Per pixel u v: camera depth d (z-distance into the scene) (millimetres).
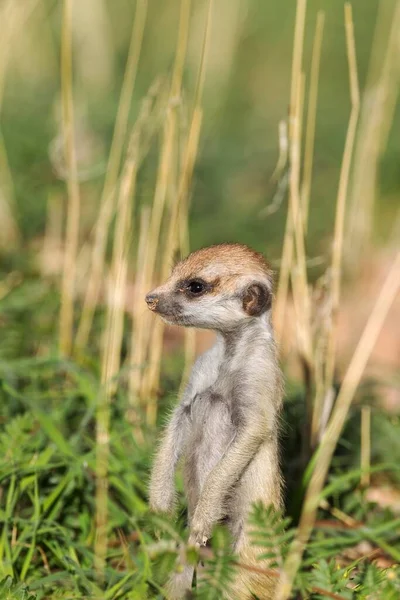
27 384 15312
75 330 17266
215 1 29469
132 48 17094
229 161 24766
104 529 12211
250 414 11344
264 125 28812
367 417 14266
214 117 28172
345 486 14008
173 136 15070
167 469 12008
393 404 16859
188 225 22000
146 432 13992
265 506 11367
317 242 21969
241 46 34125
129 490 12805
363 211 21422
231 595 11180
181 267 12086
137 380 14922
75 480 12742
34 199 21859
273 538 10344
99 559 11703
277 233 22406
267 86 32562
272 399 11477
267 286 11852
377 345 19266
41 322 17391
